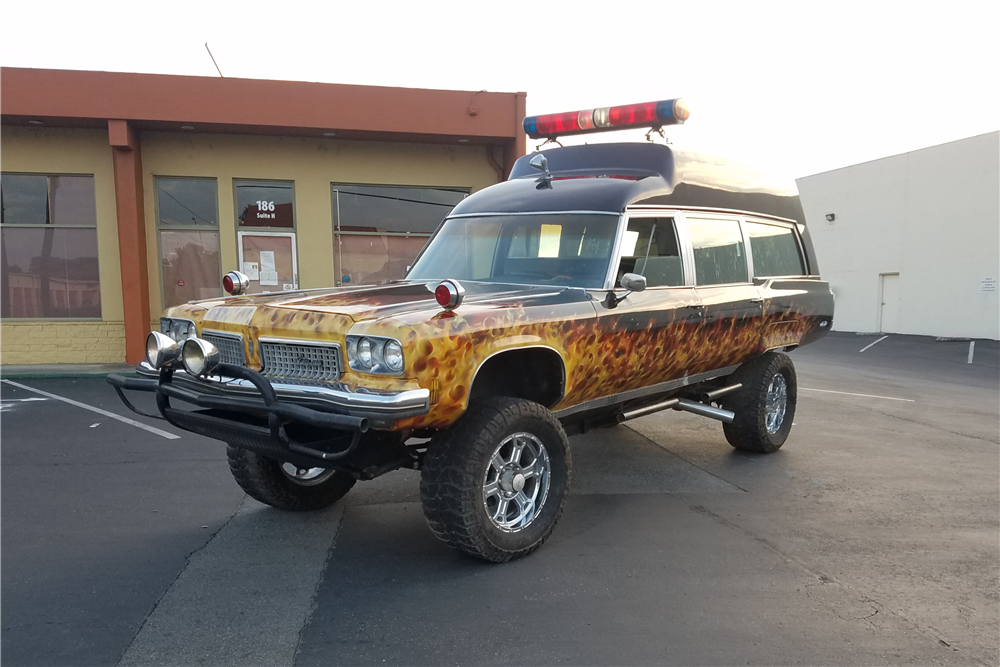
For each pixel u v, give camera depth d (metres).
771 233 6.20
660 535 4.26
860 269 24.39
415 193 13.21
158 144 12.09
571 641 2.99
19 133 11.84
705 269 5.21
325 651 2.89
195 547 4.00
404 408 3.06
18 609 3.22
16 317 12.16
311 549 3.99
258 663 2.80
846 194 24.83
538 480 3.95
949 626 3.18
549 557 3.90
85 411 8.01
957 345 19.38
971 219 20.33
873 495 5.14
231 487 5.16
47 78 11.07
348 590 3.46
